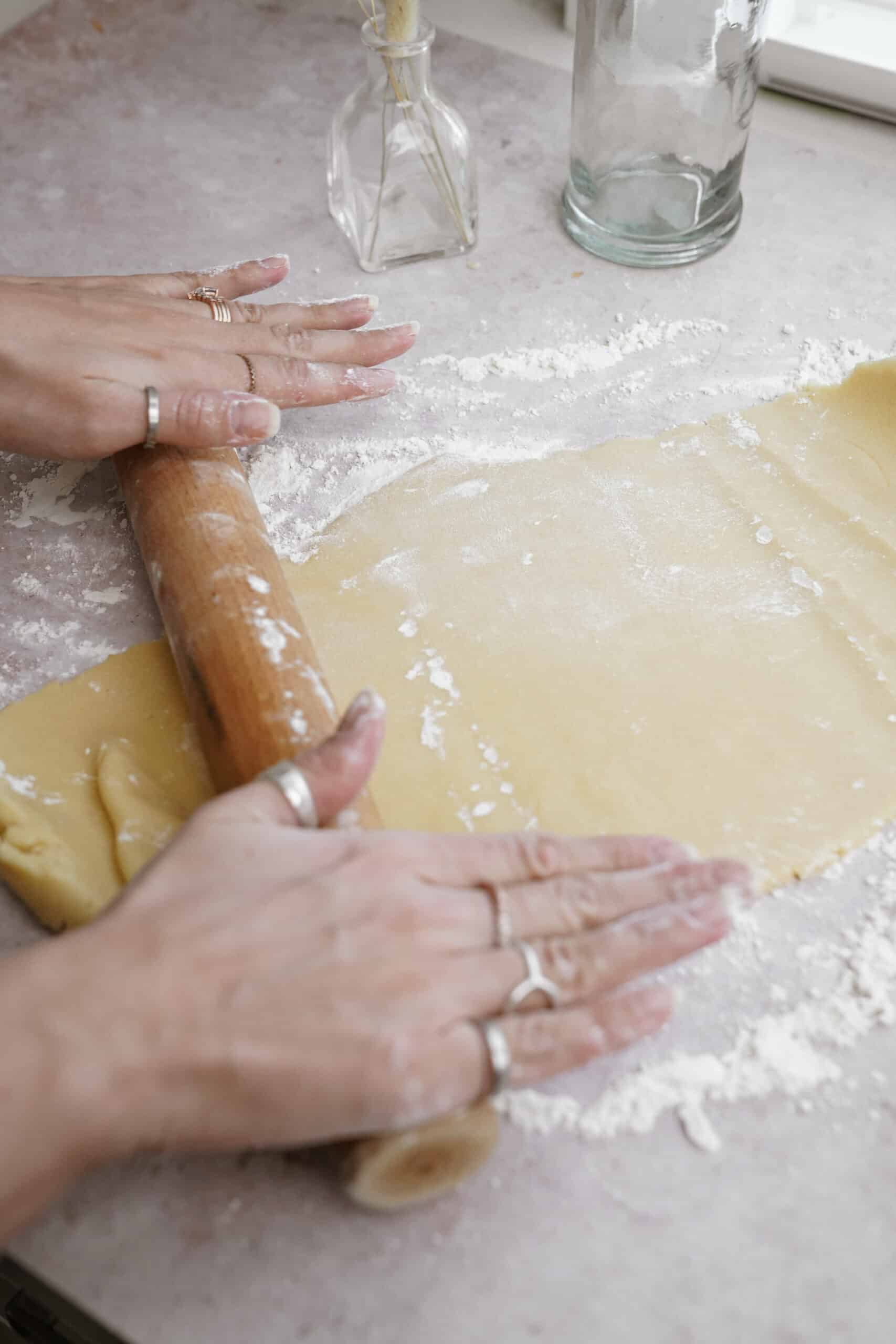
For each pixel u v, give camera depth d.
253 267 1.02
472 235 1.15
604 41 1.03
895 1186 0.61
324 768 0.63
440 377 1.04
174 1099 0.54
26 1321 0.81
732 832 0.74
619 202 1.12
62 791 0.77
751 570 0.88
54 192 1.24
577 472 0.96
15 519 0.95
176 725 0.81
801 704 0.80
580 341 1.07
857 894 0.72
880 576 0.87
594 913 0.61
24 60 1.40
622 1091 0.65
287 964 0.55
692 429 0.98
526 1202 0.61
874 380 0.97
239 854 0.59
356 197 1.11
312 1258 0.60
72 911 0.70
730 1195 0.61
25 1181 0.52
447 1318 0.58
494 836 0.64
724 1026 0.67
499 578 0.88
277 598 0.79
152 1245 0.60
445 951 0.58
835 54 1.24
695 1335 0.57
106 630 0.87
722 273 1.12
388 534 0.92
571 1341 0.57
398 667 0.83
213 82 1.37
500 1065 0.56
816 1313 0.57
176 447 0.88
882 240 1.14
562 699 0.81
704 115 1.07
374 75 1.04
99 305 0.90
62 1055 0.53
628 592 0.87
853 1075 0.65
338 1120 0.54
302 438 1.00
